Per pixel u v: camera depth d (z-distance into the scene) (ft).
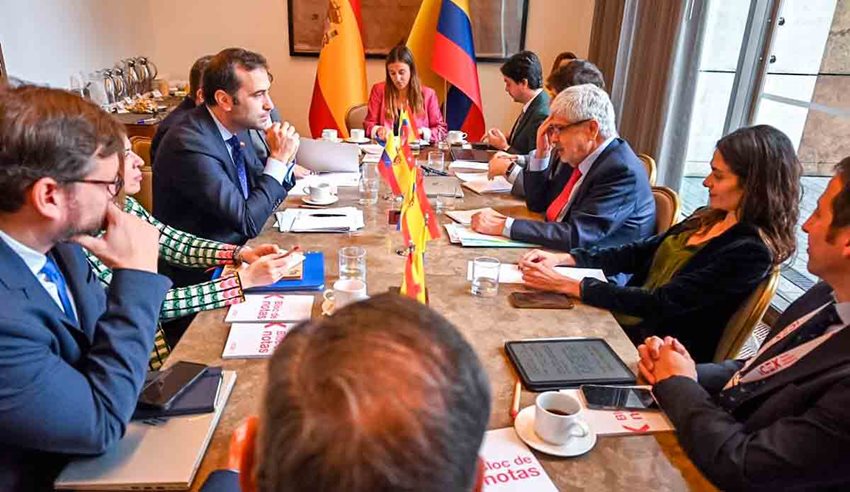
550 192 7.41
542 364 3.89
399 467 1.24
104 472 2.81
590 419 3.39
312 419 1.27
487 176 8.75
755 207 4.77
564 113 6.64
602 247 6.47
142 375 3.07
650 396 3.59
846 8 8.55
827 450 2.69
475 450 1.37
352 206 7.17
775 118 10.14
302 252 5.59
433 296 4.89
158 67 16.08
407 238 4.02
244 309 4.51
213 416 3.22
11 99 2.66
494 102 16.43
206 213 6.47
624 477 2.98
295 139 6.79
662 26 10.88
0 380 2.54
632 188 6.49
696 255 5.13
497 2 15.39
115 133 2.95
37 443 2.66
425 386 1.30
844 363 2.92
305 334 1.49
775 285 4.73
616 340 4.32
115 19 13.51
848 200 2.97
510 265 5.63
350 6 12.88
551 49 15.96
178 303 4.49
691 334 5.18
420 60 13.92
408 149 4.77
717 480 2.95
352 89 13.25
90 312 3.48
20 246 2.93
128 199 5.75
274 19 15.66
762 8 9.89
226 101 6.41
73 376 2.79
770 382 3.28
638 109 11.94
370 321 1.43
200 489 2.63
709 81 11.46
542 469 2.99
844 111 8.71
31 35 10.17
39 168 2.66
